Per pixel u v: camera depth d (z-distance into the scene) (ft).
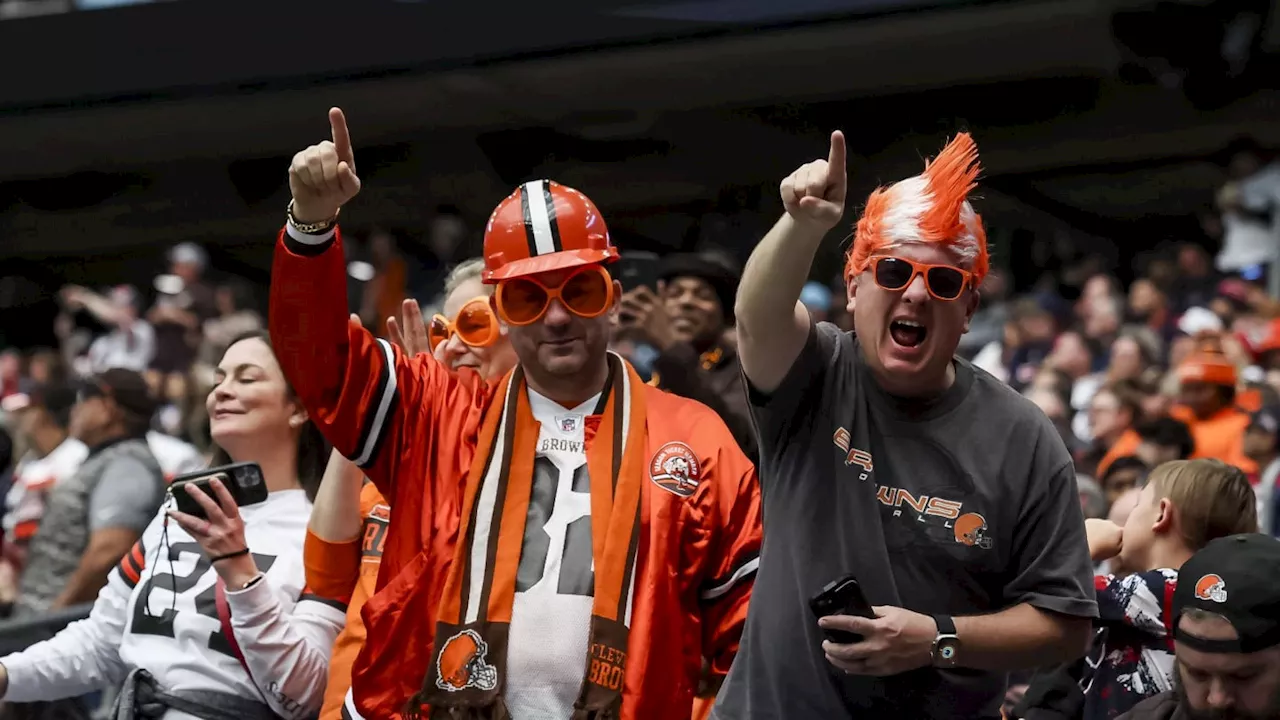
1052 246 39.73
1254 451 21.98
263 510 12.67
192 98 37.55
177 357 36.58
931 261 9.12
